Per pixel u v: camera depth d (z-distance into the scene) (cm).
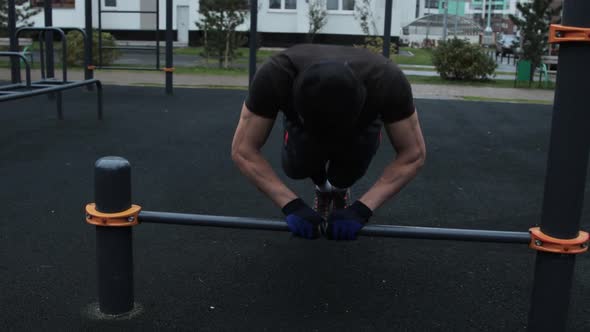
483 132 713
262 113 209
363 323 245
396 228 205
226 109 837
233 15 1558
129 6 2473
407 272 296
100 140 601
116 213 223
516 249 329
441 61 1416
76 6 2412
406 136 210
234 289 273
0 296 258
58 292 264
